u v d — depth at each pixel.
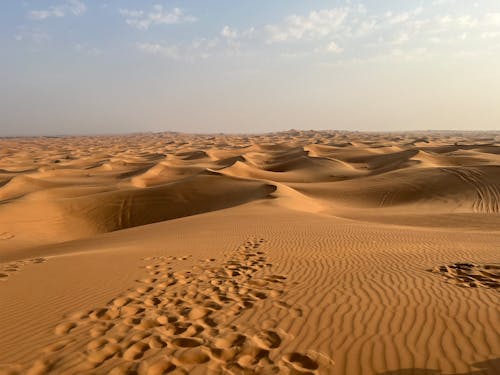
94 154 99.12
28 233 24.69
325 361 4.92
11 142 193.75
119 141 199.88
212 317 6.36
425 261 9.71
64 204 30.48
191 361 4.96
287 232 14.51
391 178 39.09
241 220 17.97
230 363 4.92
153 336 5.66
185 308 6.78
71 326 6.04
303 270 9.12
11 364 4.90
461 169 38.22
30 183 43.75
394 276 8.31
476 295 6.93
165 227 17.70
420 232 14.93
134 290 7.73
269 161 73.75
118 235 17.56
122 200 33.19
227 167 51.66
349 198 35.00
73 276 8.72
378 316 6.16
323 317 6.22
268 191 32.00
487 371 4.57
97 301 7.13
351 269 9.04
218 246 12.05
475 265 9.20
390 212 26.72
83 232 28.05
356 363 4.86
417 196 34.00
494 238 13.65
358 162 70.38
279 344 5.38
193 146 132.25
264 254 10.86
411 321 5.92
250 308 6.72
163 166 57.50
